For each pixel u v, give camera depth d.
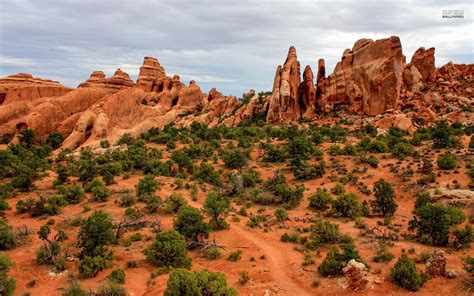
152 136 102.56
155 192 55.62
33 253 34.38
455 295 23.84
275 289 26.81
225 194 58.06
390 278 26.50
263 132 96.06
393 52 100.88
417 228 36.59
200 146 84.62
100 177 65.75
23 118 97.81
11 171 66.12
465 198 45.16
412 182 54.53
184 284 23.08
